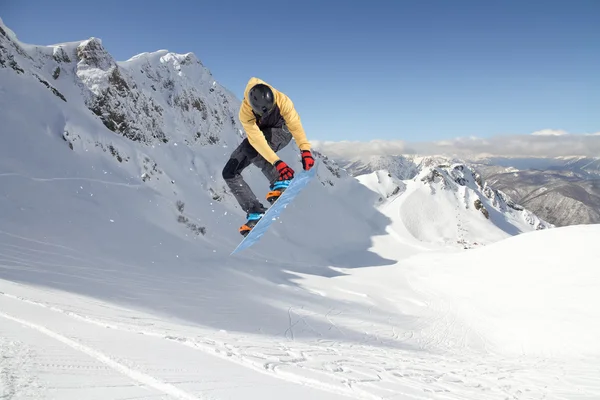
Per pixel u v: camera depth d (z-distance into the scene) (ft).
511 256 93.15
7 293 23.91
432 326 70.03
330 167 254.68
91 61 158.71
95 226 83.61
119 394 7.51
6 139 92.63
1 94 105.60
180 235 109.09
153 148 164.76
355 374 15.10
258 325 49.57
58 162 99.50
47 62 145.18
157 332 17.94
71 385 7.55
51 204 82.48
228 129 221.25
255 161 14.66
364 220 221.25
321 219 204.33
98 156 118.32
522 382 23.90
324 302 77.15
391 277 108.68
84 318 18.83
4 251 53.62
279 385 10.71
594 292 63.87
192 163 177.88
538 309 66.03
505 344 59.93
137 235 91.04
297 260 155.74
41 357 9.09
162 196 125.70
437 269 105.70
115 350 11.34
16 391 6.69
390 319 71.92
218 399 8.20
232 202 174.19
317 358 18.72
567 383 25.39
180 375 9.66
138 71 200.44
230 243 136.26
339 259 174.81
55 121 114.01
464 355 51.06
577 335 54.08
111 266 64.23
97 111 148.25
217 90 234.38
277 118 14.02
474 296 81.46
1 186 77.87
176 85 208.54
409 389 13.69
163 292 55.21
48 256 58.44
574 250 81.66
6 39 128.88
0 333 11.07
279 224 182.09
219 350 14.83
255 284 79.97
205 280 73.20
